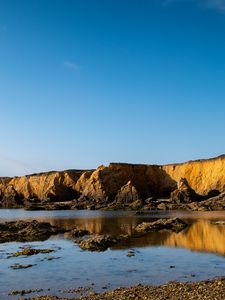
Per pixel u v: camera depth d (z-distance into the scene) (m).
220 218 76.56
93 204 133.88
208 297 22.22
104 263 34.53
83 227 65.25
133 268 32.31
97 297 23.70
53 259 36.56
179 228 59.22
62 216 95.12
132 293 24.16
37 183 173.50
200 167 145.50
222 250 39.50
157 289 25.05
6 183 186.12
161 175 157.00
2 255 38.91
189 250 39.94
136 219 80.44
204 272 30.36
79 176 168.12
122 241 47.06
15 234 53.47
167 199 137.38
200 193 138.50
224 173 135.75
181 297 22.61
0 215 103.69
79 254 39.06
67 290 26.05
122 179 150.88
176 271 30.92
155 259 35.72
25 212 117.75
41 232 54.50
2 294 25.36
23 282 28.38
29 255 38.75
